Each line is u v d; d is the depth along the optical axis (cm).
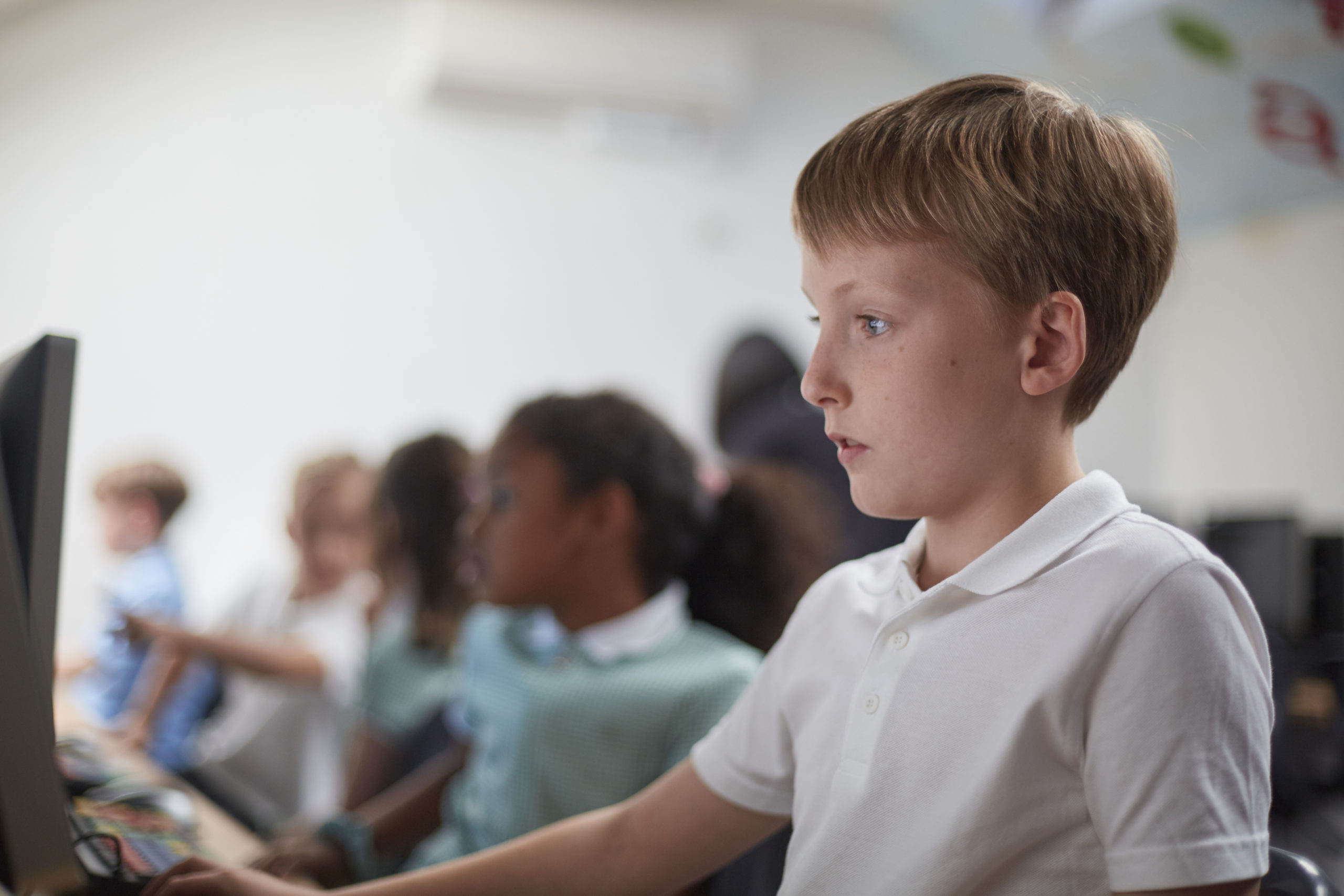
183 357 365
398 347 387
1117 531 57
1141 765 51
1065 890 54
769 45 419
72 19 353
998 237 54
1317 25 301
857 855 59
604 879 72
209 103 369
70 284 353
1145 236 58
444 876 73
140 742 219
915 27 413
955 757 57
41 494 63
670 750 105
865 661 64
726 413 202
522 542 109
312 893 73
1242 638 53
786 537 123
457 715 129
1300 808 270
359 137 384
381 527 177
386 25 388
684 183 413
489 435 395
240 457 370
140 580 272
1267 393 426
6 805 54
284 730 201
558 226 402
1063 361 55
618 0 400
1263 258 429
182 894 73
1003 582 57
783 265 421
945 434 56
